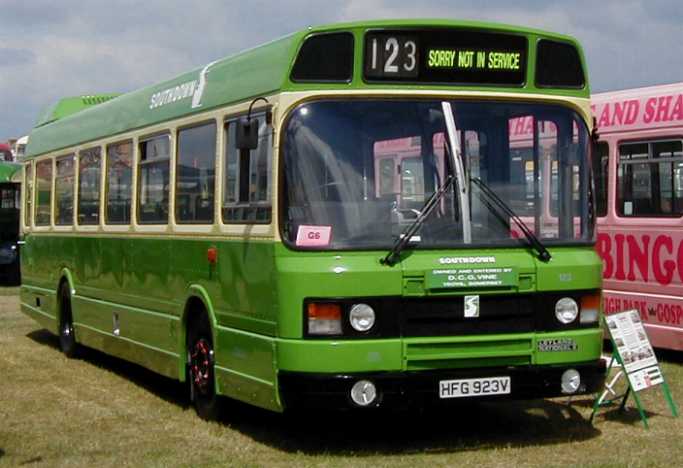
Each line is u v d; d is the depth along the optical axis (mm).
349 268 8758
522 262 9172
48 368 14734
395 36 9227
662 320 14383
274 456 9195
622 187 15016
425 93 9281
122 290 13328
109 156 14000
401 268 8836
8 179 31688
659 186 14453
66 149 15984
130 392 12719
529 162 9484
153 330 12234
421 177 9148
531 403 11500
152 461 9078
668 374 13328
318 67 9125
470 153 9281
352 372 8703
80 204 15211
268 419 10883
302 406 8766
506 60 9516
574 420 10664
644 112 14695
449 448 9445
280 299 8891
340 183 8984
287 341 8828
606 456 9109
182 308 11289
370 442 9750
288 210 8969
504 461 8930
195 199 11039
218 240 10297
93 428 10562
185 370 11352
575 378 9328
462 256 9031
